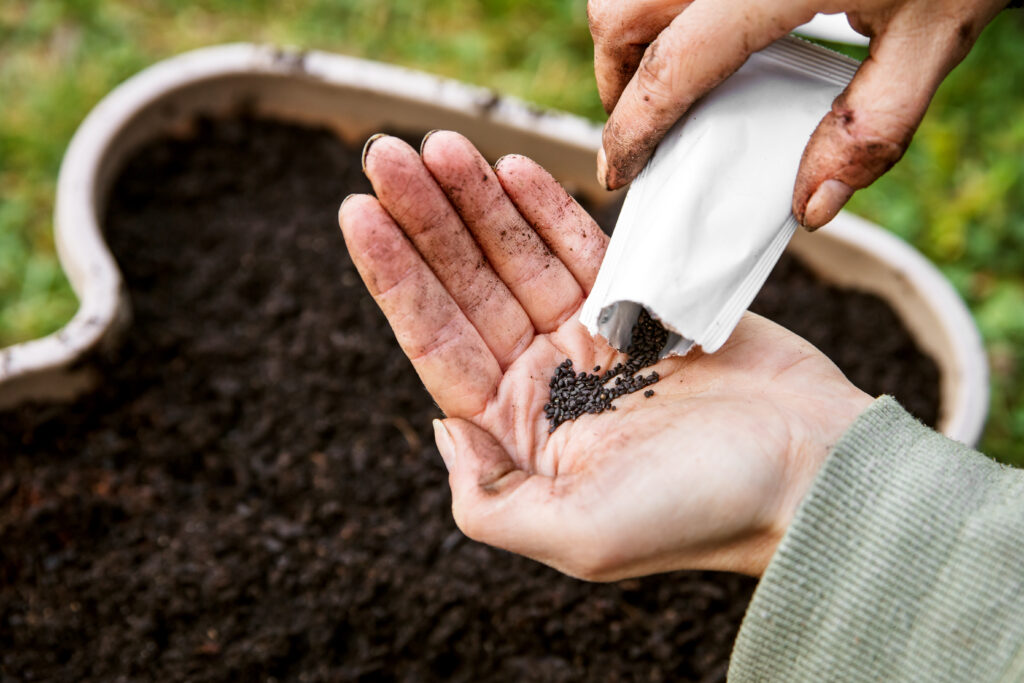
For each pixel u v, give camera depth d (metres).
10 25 0.82
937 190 0.78
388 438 0.61
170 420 0.61
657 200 0.49
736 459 0.46
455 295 0.50
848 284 0.65
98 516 0.58
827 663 0.46
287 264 0.65
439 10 0.86
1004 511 0.45
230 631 0.56
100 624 0.56
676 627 0.56
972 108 0.82
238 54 0.67
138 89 0.66
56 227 0.62
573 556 0.47
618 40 0.49
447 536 0.58
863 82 0.46
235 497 0.59
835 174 0.47
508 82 0.83
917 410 0.62
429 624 0.56
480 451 0.48
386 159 0.47
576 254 0.51
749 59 0.49
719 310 0.48
